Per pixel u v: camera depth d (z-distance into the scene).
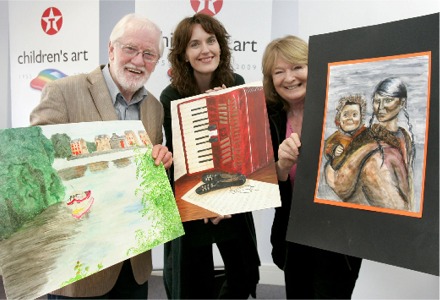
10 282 0.70
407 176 0.76
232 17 1.93
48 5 2.11
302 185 0.90
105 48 2.26
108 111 1.09
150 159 0.94
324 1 1.77
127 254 0.85
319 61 0.89
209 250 1.61
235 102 1.03
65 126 0.83
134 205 0.88
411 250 0.74
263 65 1.27
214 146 1.03
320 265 1.32
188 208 0.98
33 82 2.21
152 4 1.96
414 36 0.76
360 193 0.82
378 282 1.89
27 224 0.74
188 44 1.33
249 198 0.97
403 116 0.77
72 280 0.77
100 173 0.85
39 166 0.77
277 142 1.25
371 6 1.74
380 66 0.80
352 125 0.84
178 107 1.06
